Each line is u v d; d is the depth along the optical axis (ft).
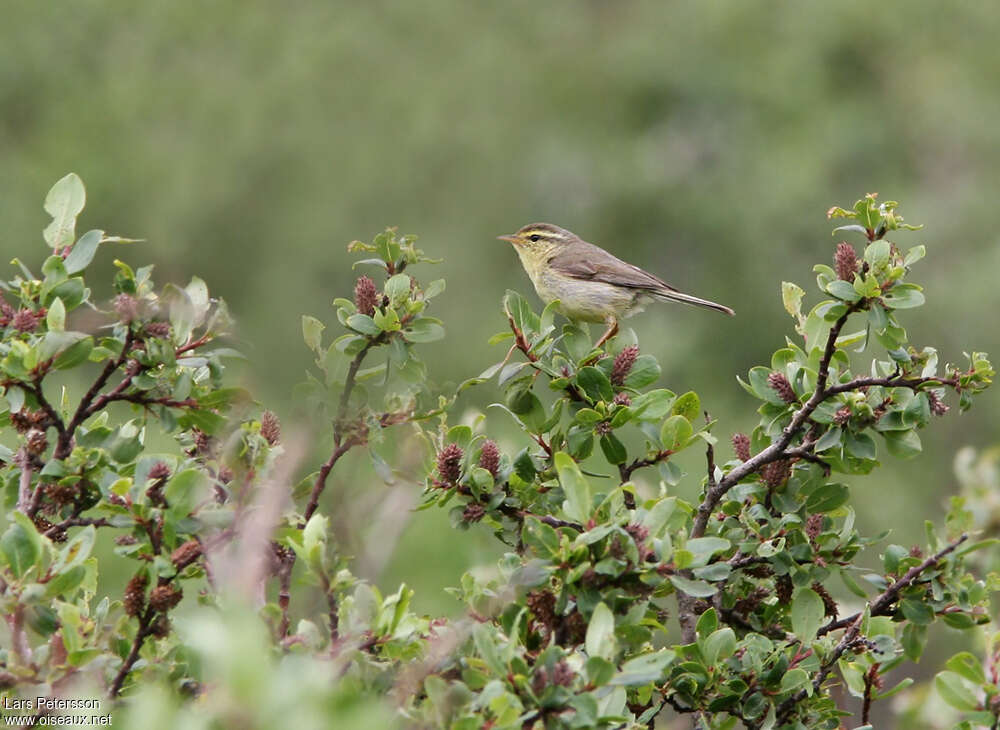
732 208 116.78
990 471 35.14
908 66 122.52
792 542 29.68
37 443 26.43
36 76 122.62
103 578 44.70
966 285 106.63
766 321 113.60
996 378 100.48
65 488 26.16
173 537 23.82
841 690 34.45
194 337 28.50
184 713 15.97
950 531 28.94
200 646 16.16
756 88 123.34
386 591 43.68
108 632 24.70
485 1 128.47
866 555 89.71
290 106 120.78
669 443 29.01
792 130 122.11
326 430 28.17
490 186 120.88
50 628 22.82
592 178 121.39
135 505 23.93
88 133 119.34
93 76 123.85
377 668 21.97
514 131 123.85
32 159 117.50
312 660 19.38
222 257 115.96
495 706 20.35
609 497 24.41
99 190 115.44
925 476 95.96
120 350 26.40
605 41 129.90
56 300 25.36
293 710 14.74
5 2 123.44
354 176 118.73
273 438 26.53
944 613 28.30
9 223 112.98
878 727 45.01
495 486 28.43
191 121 120.57
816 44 124.16
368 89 122.83
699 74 125.29
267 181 118.52
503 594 24.14
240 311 112.88
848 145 119.14
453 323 112.68
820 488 30.17
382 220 118.52
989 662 24.17
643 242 120.47
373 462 26.78
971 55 122.52
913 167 119.55
